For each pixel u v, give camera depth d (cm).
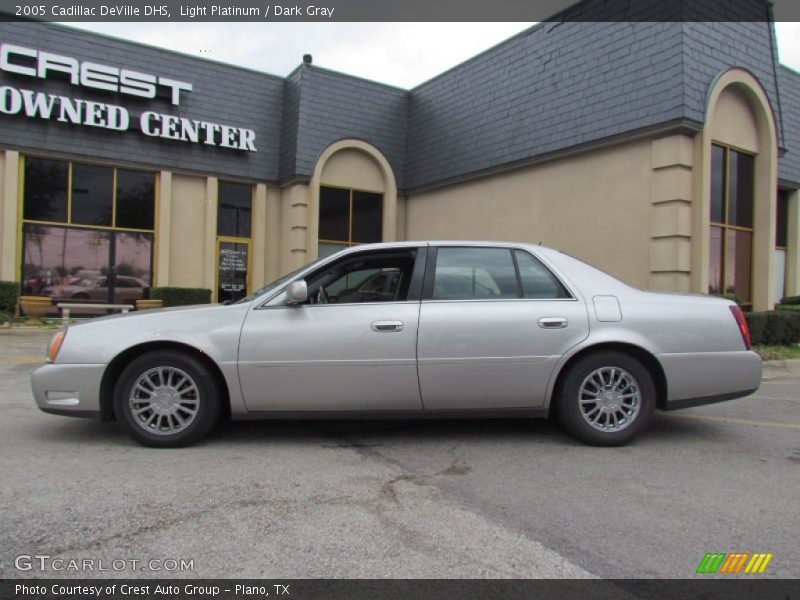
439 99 1630
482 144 1462
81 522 327
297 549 299
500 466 434
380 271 500
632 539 315
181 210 1523
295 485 388
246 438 501
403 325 470
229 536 312
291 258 1582
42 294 1373
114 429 521
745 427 557
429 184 1630
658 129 1059
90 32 1388
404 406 476
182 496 366
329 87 1609
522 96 1362
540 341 475
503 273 498
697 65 1055
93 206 1428
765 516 346
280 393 466
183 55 1506
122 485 383
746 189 1226
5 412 578
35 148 1327
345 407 473
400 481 399
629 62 1123
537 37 1337
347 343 466
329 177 1622
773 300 1234
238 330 464
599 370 482
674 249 1051
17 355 935
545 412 486
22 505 348
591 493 380
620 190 1148
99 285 1437
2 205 1311
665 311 488
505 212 1412
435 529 324
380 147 1688
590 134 1187
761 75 1206
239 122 1584
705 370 486
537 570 282
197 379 464
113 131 1414
